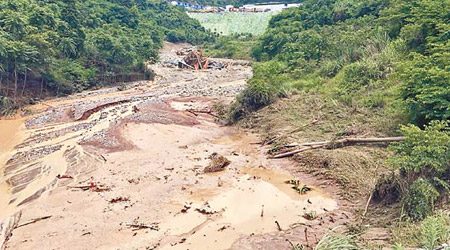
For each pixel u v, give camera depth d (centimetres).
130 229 1258
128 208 1402
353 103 2233
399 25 2905
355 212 1317
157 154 1992
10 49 3078
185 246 1154
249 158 1944
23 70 3228
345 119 2086
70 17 4453
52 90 3631
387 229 1110
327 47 3559
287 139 2038
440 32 1983
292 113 2400
